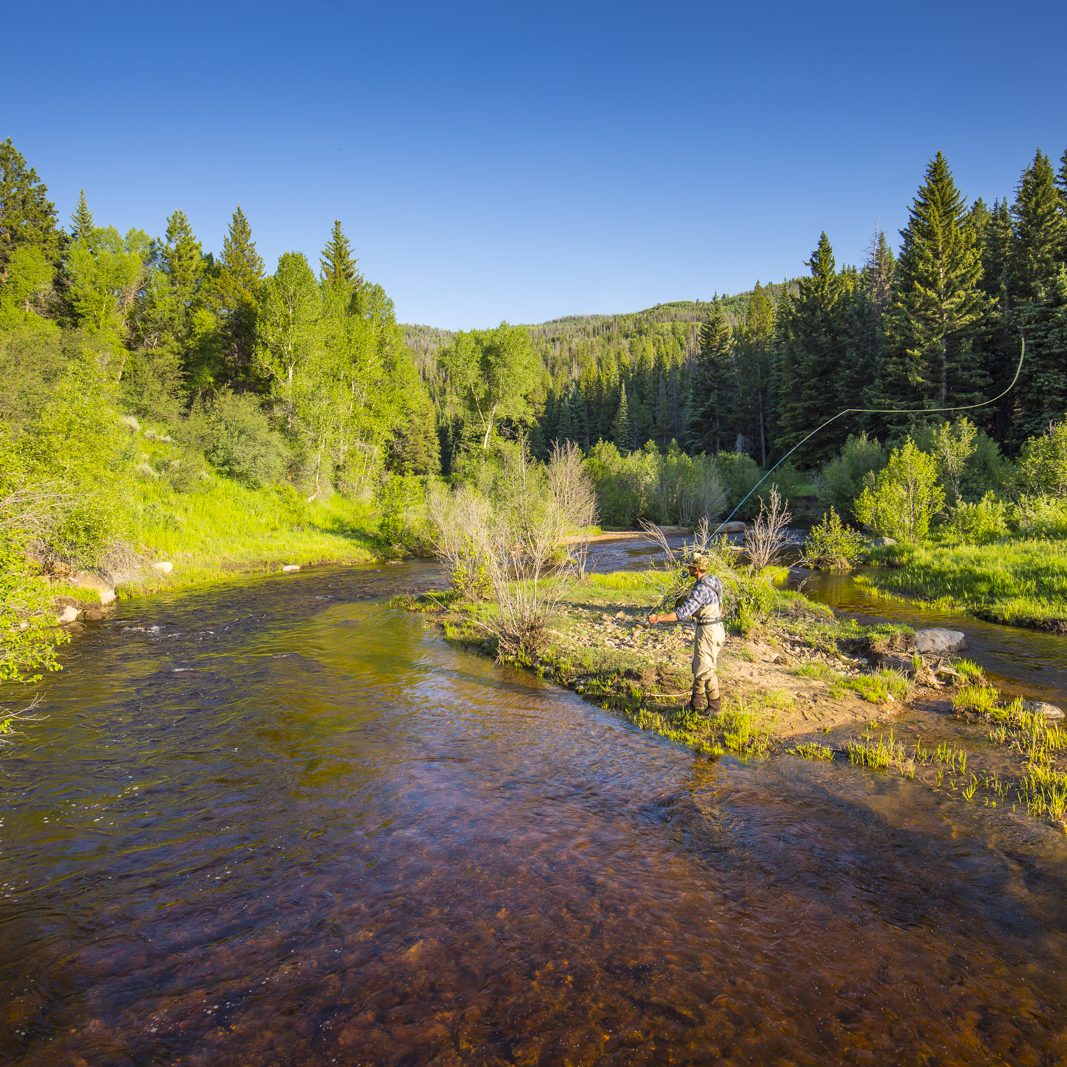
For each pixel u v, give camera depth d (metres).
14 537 6.62
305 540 29.75
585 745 6.88
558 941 3.68
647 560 24.77
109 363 34.94
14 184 44.84
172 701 8.55
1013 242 38.00
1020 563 16.30
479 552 16.19
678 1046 2.92
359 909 4.04
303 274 37.47
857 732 7.02
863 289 53.00
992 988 3.28
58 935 3.87
